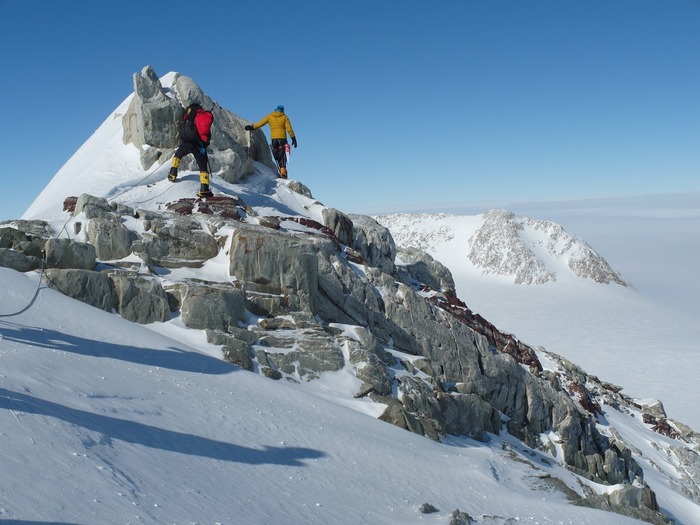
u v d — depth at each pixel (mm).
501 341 22297
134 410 8000
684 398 60688
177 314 13562
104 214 15664
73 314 11273
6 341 8734
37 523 4520
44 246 13750
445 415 15328
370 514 7508
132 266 14531
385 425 12070
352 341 15023
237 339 13359
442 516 8008
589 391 29516
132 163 21688
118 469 6020
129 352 10570
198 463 7145
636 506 13359
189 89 23078
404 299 18609
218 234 16469
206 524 5629
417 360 17016
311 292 15977
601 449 21531
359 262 19406
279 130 24156
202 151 18781
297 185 23562
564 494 11320
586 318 115375
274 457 8422
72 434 6320
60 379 7953
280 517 6469
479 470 10977
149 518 5316
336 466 8977
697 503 22031
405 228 171250
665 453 26344
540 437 19547
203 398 9562
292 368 13578
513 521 8516
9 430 5805
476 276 145750
